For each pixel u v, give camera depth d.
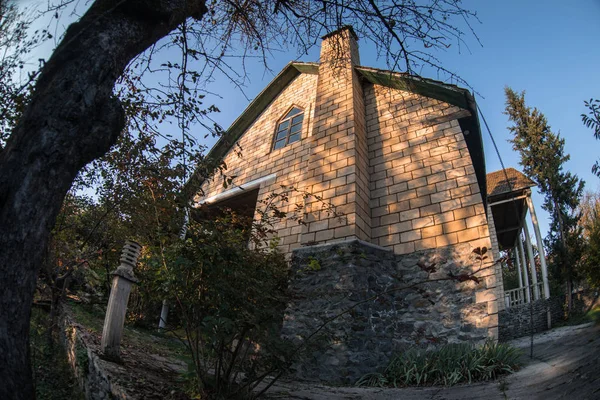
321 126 9.93
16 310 2.07
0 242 2.08
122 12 3.01
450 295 7.01
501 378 5.05
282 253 7.94
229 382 3.77
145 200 5.05
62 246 7.01
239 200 11.89
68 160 2.41
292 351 3.92
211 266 3.80
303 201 9.12
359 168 8.81
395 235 8.19
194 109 4.42
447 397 4.61
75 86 2.51
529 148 16.20
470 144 8.92
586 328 5.99
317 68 12.05
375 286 7.26
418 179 8.47
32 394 2.08
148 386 3.75
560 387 3.35
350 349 6.35
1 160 2.30
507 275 19.62
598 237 7.12
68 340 5.67
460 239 7.39
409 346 6.92
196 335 3.78
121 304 4.75
